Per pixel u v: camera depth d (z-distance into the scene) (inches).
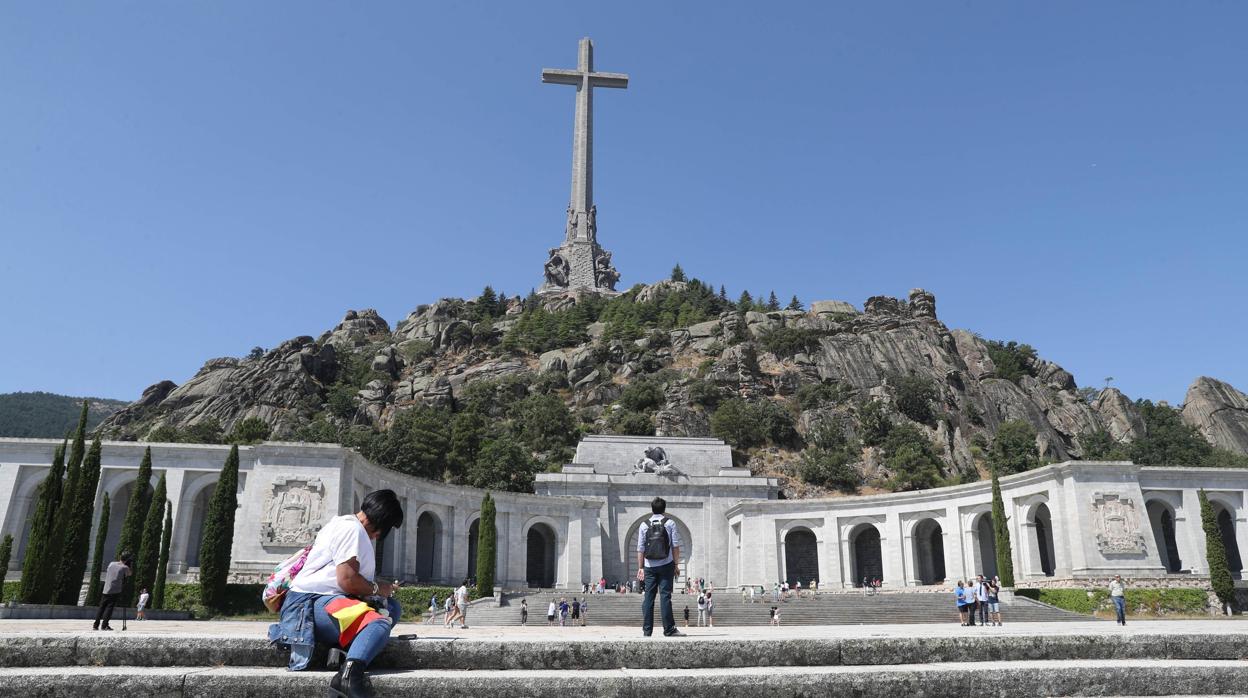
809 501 3193.9
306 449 2345.0
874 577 3248.0
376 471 2564.0
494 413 5206.7
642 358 5831.7
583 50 7618.1
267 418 5007.4
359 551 376.2
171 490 2390.5
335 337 7121.1
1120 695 403.9
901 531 2997.0
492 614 2234.3
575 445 4773.6
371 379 5812.0
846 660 427.8
